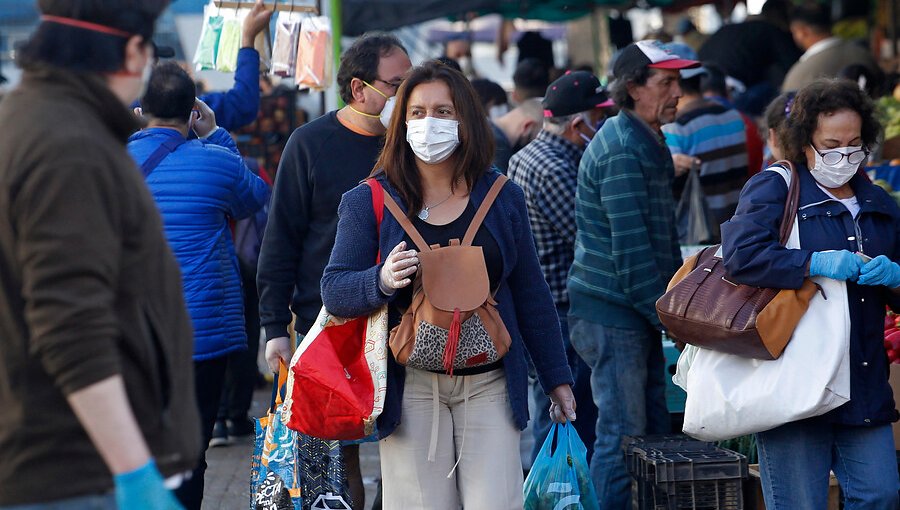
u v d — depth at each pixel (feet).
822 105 24.50
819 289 24.22
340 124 29.73
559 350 24.91
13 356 14.62
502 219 23.91
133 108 31.65
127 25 15.38
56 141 14.40
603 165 32.14
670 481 29.40
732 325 24.31
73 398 14.17
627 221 31.60
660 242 32.35
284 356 29.43
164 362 15.69
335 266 23.58
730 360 25.17
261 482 28.60
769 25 68.54
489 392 23.65
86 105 15.11
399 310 23.52
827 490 24.89
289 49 37.96
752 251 24.27
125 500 14.32
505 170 47.11
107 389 14.25
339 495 29.01
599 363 32.76
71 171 14.33
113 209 14.78
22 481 14.69
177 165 29.76
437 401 23.45
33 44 15.11
